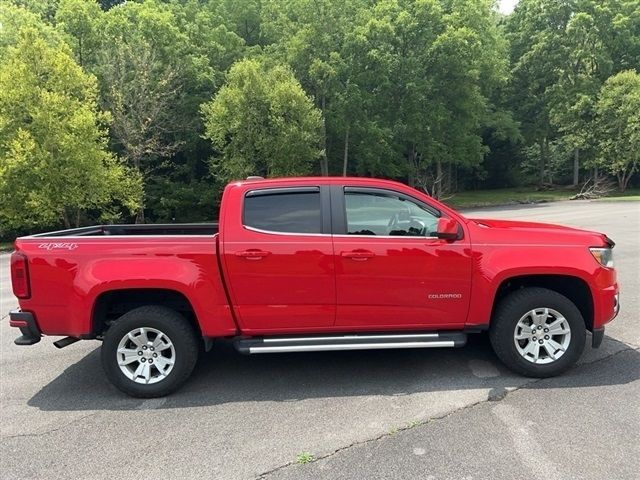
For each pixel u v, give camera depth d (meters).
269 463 3.38
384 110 32.75
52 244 4.55
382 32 30.80
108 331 4.54
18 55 20.62
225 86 27.45
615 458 3.28
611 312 4.73
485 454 3.38
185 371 4.57
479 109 35.38
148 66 25.42
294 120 26.97
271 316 4.59
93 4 29.02
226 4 37.94
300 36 30.16
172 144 28.73
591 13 42.66
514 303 4.64
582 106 40.06
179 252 4.54
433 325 4.70
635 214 20.78
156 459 3.49
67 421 4.14
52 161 19.91
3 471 3.39
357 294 4.59
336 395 4.46
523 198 38.47
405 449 3.49
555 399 4.20
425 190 35.41
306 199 4.68
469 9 35.81
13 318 4.57
